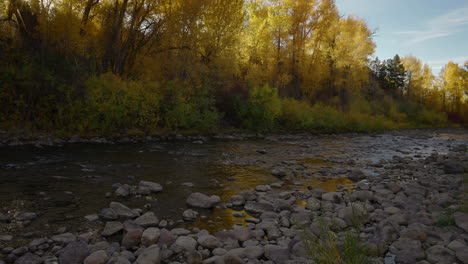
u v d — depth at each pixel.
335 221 4.41
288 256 3.39
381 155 13.26
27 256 3.09
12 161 7.86
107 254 3.27
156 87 16.97
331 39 31.17
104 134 14.09
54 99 13.16
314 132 25.39
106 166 7.96
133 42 19.67
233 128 21.16
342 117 29.12
